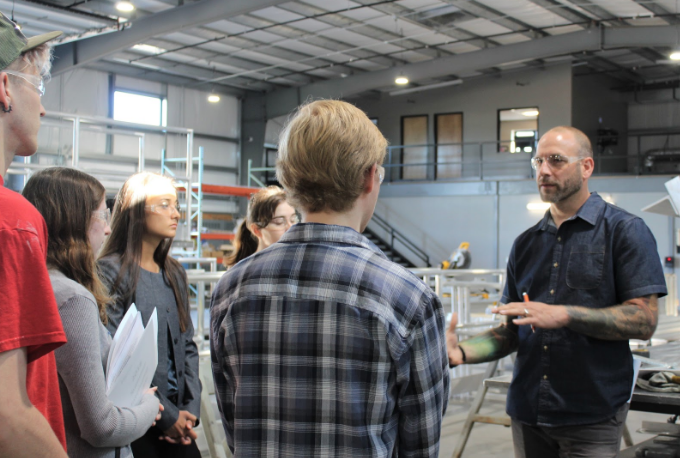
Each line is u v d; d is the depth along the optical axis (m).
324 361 1.01
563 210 1.92
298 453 1.01
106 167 14.57
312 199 1.08
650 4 11.88
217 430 2.80
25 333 0.83
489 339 1.91
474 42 14.23
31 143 0.97
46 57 1.00
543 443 1.94
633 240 1.77
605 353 1.80
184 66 15.41
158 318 1.98
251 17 12.21
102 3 9.82
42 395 0.95
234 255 3.08
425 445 1.03
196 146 16.72
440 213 16.64
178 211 2.11
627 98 19.77
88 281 1.48
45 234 0.93
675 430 3.10
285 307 1.04
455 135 17.80
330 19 12.47
